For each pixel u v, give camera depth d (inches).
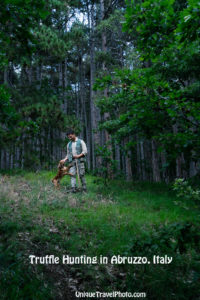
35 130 278.1
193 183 120.8
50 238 120.3
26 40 123.3
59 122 419.2
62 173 258.8
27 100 401.4
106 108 299.7
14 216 144.6
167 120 131.1
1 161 559.5
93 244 120.4
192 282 85.2
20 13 106.8
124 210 186.5
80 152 256.4
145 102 128.5
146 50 108.0
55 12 458.9
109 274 96.3
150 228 143.4
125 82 138.0
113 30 398.6
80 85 976.3
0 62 200.4
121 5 476.1
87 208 188.5
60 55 388.5
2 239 108.3
